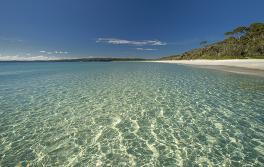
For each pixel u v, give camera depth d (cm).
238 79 1941
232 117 879
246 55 5894
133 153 599
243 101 1129
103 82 2016
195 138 688
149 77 2370
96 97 1327
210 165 527
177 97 1271
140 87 1661
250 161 542
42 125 835
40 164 549
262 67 2991
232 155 573
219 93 1352
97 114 970
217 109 998
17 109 1070
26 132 764
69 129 790
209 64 4791
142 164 540
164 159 562
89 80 2217
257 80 1831
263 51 5744
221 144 640
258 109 977
